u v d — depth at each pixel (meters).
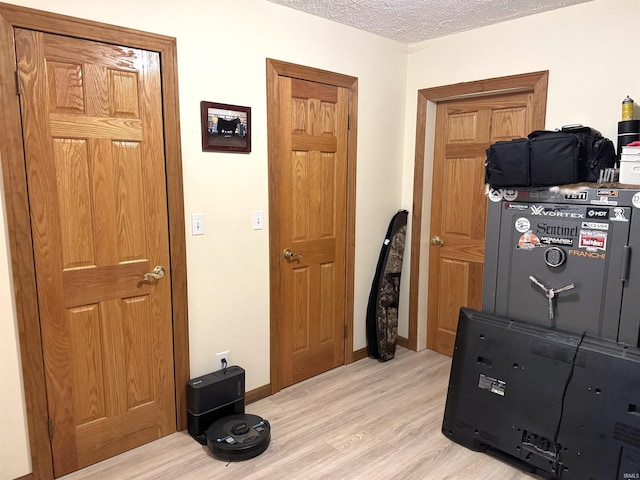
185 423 2.43
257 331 2.71
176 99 2.18
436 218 3.48
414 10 2.62
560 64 2.60
